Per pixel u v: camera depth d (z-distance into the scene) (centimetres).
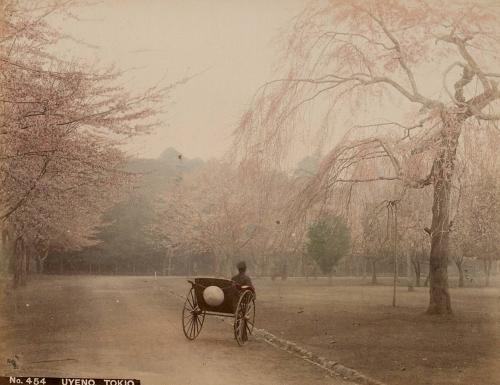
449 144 1412
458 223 1689
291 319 1639
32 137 1177
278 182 1623
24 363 943
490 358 1038
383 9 1584
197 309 1248
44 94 1154
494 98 1483
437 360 1029
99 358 999
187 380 850
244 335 1233
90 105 1240
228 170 1709
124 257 4181
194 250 3519
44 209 1695
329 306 2045
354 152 1566
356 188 1653
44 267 4406
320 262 3116
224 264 3155
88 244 4038
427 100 1501
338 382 866
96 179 1392
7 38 1175
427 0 1581
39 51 1242
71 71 1245
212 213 2917
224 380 857
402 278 3934
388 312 1809
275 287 3014
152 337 1250
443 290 1706
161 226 3688
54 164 1288
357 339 1268
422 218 1816
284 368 959
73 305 1931
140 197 3306
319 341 1238
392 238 1847
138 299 2212
